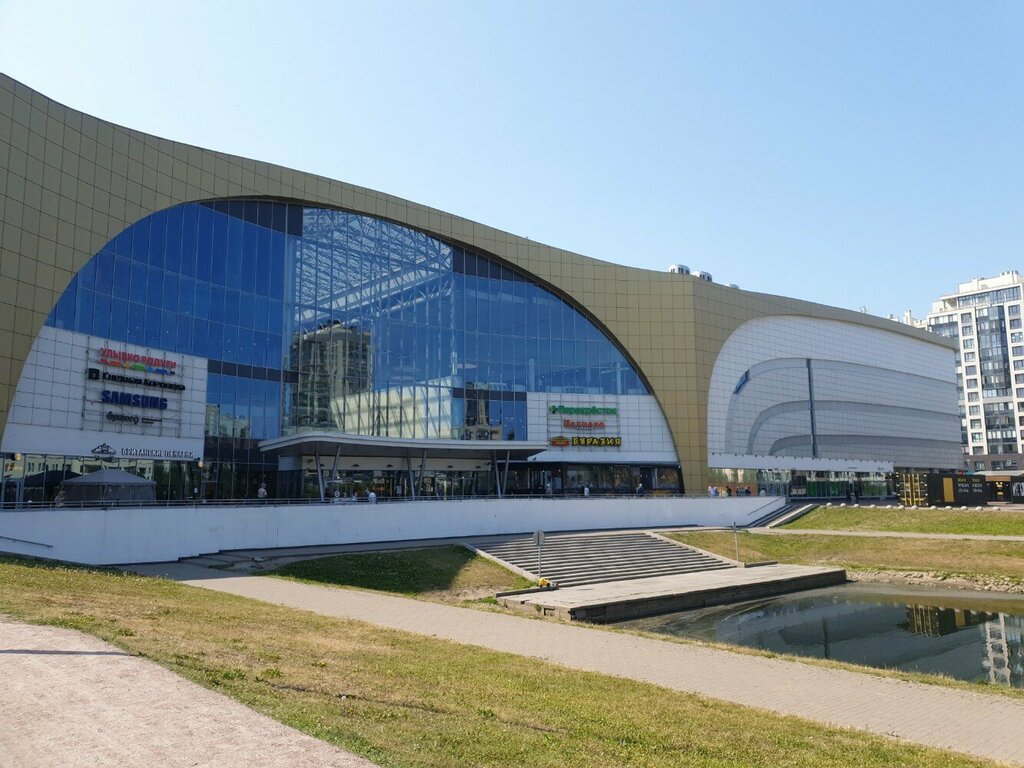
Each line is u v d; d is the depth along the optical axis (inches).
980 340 6077.8
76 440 1603.1
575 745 375.6
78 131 1628.9
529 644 765.9
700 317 2844.5
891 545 1946.4
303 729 314.2
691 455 2751.0
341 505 1627.7
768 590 1525.6
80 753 267.6
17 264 1478.8
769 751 417.4
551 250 2674.7
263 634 620.4
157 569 1222.9
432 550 1541.6
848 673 708.0
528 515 1999.3
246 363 1996.8
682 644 811.4
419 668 551.5
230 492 1926.7
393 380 2319.1
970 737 514.9
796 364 3284.9
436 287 2469.2
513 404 2561.5
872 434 3590.1
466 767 305.7
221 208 1993.1
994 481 2603.3
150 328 1781.5
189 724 306.8
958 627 1204.5
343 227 2269.9
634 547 1829.5
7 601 587.8
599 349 2743.6
